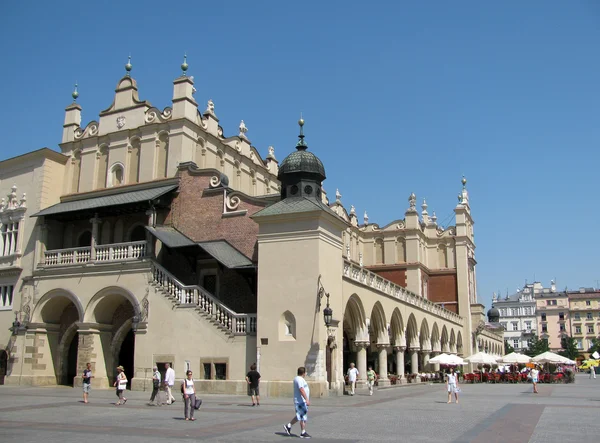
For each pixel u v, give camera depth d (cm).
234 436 1535
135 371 3170
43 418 1950
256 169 4706
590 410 2362
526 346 16000
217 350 3003
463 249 6769
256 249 3319
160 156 3816
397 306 4231
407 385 4328
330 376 2953
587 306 14650
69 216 3825
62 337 3747
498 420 1962
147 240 3356
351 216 6456
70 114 4212
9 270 3866
